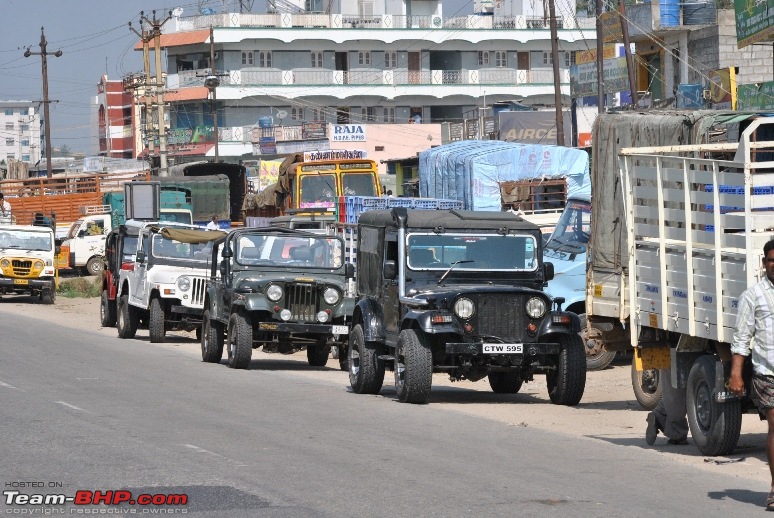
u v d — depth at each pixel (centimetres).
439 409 2519
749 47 6450
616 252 2375
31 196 10481
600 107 6500
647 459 1872
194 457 1805
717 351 1883
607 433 2216
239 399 2642
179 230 4609
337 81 13512
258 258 3672
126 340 4728
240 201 8362
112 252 5494
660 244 2016
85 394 2680
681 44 6806
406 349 2577
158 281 4481
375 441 1991
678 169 1948
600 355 3397
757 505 1490
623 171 2139
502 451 1903
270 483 1595
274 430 2119
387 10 14100
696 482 1658
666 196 1992
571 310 3456
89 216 9300
